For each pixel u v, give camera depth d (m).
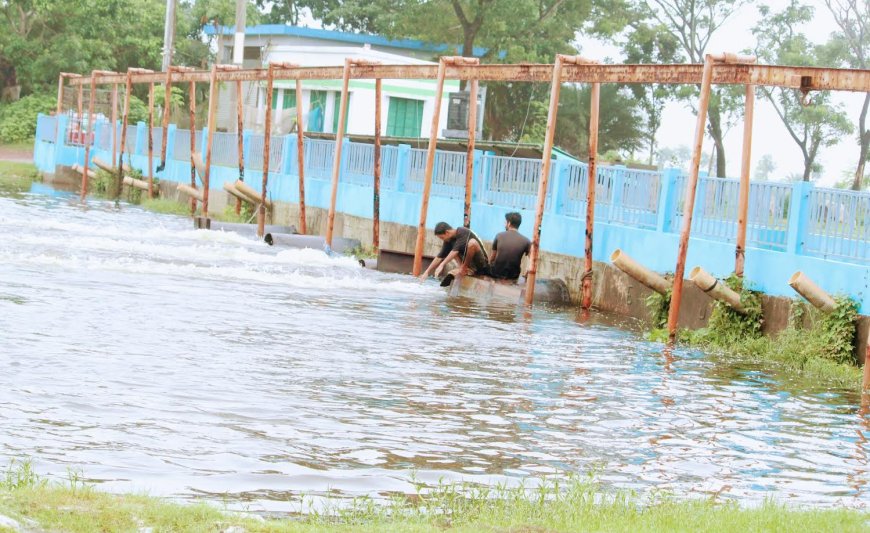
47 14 69.56
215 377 12.25
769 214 19.34
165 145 44.25
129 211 39.12
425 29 62.34
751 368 16.31
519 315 20.62
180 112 64.31
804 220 18.41
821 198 18.14
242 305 18.30
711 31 60.75
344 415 11.03
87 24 69.88
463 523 7.61
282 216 36.91
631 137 69.00
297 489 8.50
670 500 8.58
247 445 9.63
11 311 15.41
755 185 19.64
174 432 9.84
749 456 10.78
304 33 56.59
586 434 11.15
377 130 29.67
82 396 10.82
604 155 62.72
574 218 24.27
